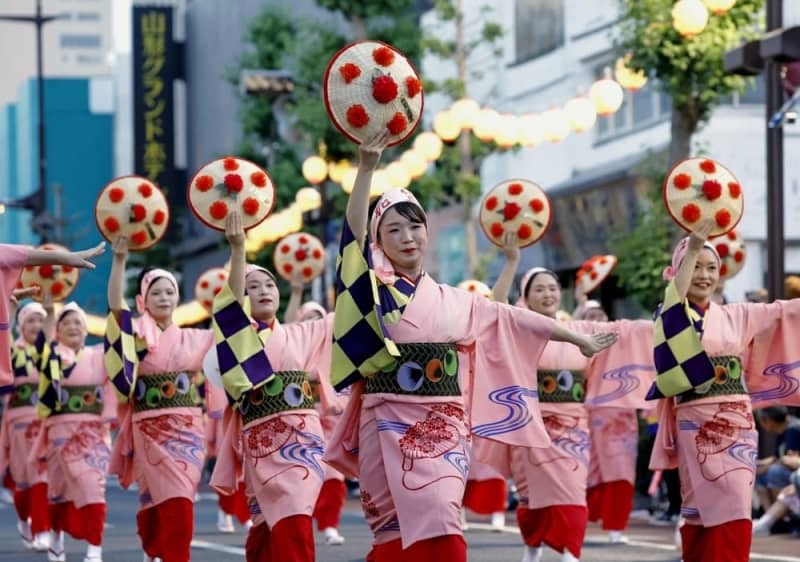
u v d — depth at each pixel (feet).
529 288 49.39
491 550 53.88
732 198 37.45
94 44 469.98
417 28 108.58
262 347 39.04
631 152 99.35
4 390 32.96
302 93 108.06
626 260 80.79
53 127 252.01
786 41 57.06
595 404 49.47
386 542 30.19
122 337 44.21
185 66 221.05
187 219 215.51
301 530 38.99
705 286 38.58
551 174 108.99
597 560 50.60
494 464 48.06
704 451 38.24
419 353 30.07
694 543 38.99
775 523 59.06
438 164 103.45
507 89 113.09
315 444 39.86
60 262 32.55
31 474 58.23
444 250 121.70
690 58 69.82
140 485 45.62
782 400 39.27
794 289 61.16
